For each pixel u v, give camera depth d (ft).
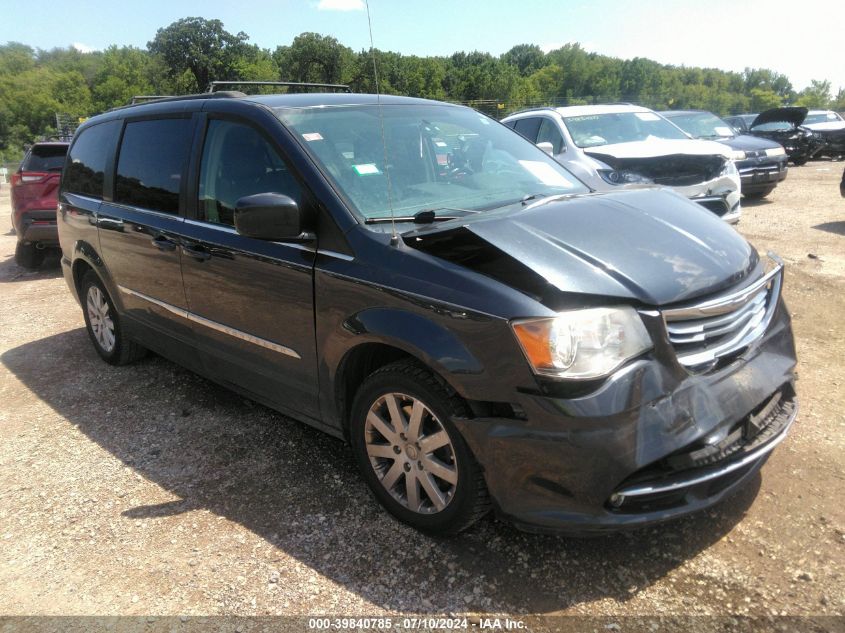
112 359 16.70
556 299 7.63
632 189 11.26
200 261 11.75
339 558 8.92
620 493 7.41
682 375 7.80
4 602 8.49
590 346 7.40
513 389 7.59
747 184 37.88
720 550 8.63
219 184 11.68
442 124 12.30
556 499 7.59
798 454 10.72
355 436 9.75
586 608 7.80
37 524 10.19
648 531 9.10
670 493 7.63
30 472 11.78
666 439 7.50
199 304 12.19
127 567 9.02
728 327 8.39
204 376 13.28
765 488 9.86
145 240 13.23
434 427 8.77
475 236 8.51
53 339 19.62
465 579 8.39
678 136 28.76
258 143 10.93
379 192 10.12
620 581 8.20
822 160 68.95
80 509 10.52
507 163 12.17
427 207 10.21
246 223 9.32
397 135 11.42
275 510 10.12
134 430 13.17
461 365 7.89
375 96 12.55
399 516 9.46
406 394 8.77
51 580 8.87
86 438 12.97
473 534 9.25
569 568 8.48
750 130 64.69
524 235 8.57
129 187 14.23
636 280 7.93
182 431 12.99
